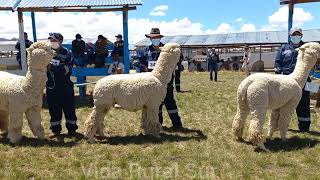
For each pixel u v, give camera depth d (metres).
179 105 12.37
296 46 8.27
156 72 7.51
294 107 7.31
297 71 7.34
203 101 13.32
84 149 7.00
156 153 6.73
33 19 14.45
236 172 5.83
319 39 38.50
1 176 5.67
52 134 8.21
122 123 9.42
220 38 44.97
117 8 12.40
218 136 7.98
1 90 7.07
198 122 9.57
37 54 6.90
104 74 13.16
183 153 6.77
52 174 5.79
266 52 40.91
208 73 32.78
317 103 11.51
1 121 7.85
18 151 6.85
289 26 9.88
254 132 6.76
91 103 12.80
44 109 11.49
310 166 6.13
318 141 7.54
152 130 7.62
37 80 7.07
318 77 10.62
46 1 12.05
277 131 8.31
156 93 7.36
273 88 6.87
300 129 8.47
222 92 16.41
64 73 7.84
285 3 9.89
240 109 7.21
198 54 45.94
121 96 7.15
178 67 16.27
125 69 12.64
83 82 13.23
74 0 11.97
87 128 7.37
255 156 6.52
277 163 6.20
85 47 13.60
